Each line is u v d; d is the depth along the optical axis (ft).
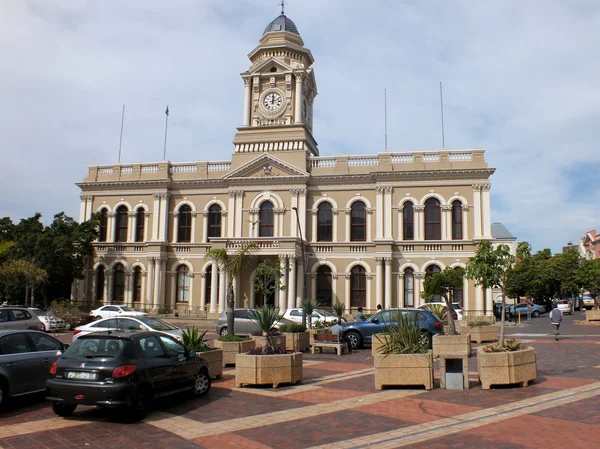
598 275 170.40
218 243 137.28
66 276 148.87
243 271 139.85
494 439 30.30
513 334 98.89
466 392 43.45
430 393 43.68
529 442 29.60
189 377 43.52
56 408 39.11
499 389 43.78
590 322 122.93
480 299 130.31
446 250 134.00
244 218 145.28
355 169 143.23
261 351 50.78
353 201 142.10
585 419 33.88
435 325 74.69
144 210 153.48
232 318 84.38
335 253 140.46
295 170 142.51
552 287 224.74
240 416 38.14
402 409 38.47
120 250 152.66
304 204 142.31
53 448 31.53
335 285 139.44
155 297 146.82
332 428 34.14
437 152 138.00
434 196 136.77
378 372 46.21
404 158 139.95
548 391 42.22
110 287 151.74
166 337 44.45
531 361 45.57
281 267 131.34
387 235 136.87
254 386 49.08
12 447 31.78
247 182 145.79
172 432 34.40
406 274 136.56
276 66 155.63
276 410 39.68
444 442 30.14
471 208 134.51
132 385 36.94
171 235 151.33
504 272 53.21
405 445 29.89
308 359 68.90
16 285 132.67
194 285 147.33
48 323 110.83
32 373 43.50
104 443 32.32
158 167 153.48
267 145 147.84
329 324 93.86
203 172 152.05
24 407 42.98
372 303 136.56
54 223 147.13
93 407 42.50
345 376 54.39
